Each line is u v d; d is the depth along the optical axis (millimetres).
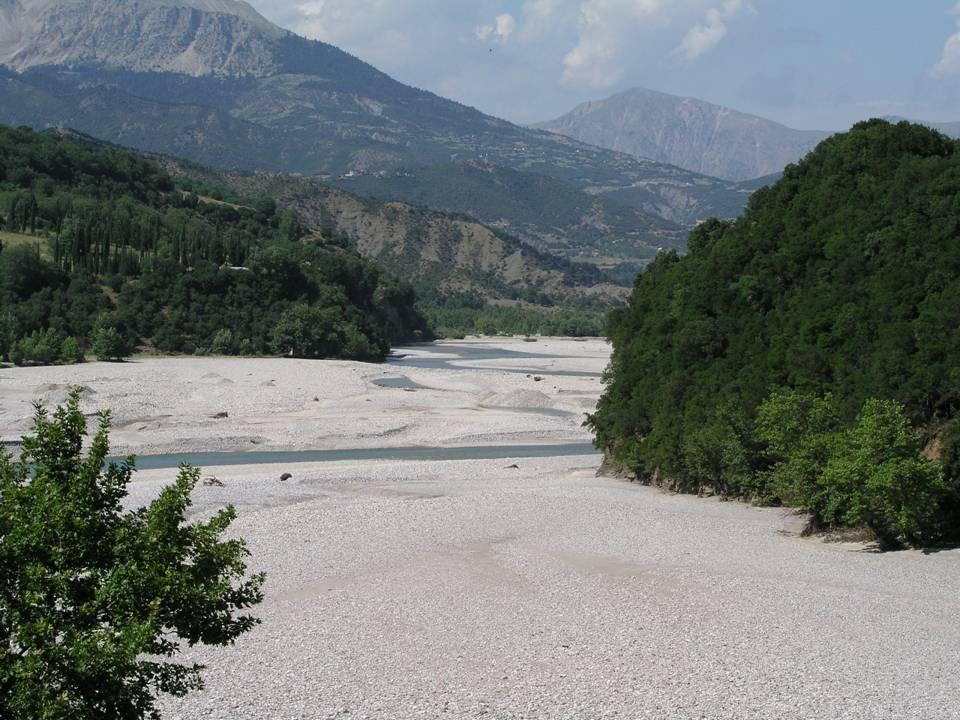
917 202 60281
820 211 68062
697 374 67750
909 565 40188
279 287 188500
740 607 33062
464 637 29734
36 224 190000
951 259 55000
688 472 61938
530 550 42812
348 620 31641
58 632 16625
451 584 36406
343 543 44250
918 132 69250
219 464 77562
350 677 26172
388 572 38531
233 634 19031
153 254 189750
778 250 69562
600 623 31203
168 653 18844
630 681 25719
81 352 143250
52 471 18266
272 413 103750
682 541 45250
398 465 76938
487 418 104750
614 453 72938
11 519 16734
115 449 81562
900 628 30688
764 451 54406
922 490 42125
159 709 23766
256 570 38969
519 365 184750
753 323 66375
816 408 50594
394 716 23438
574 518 51000
